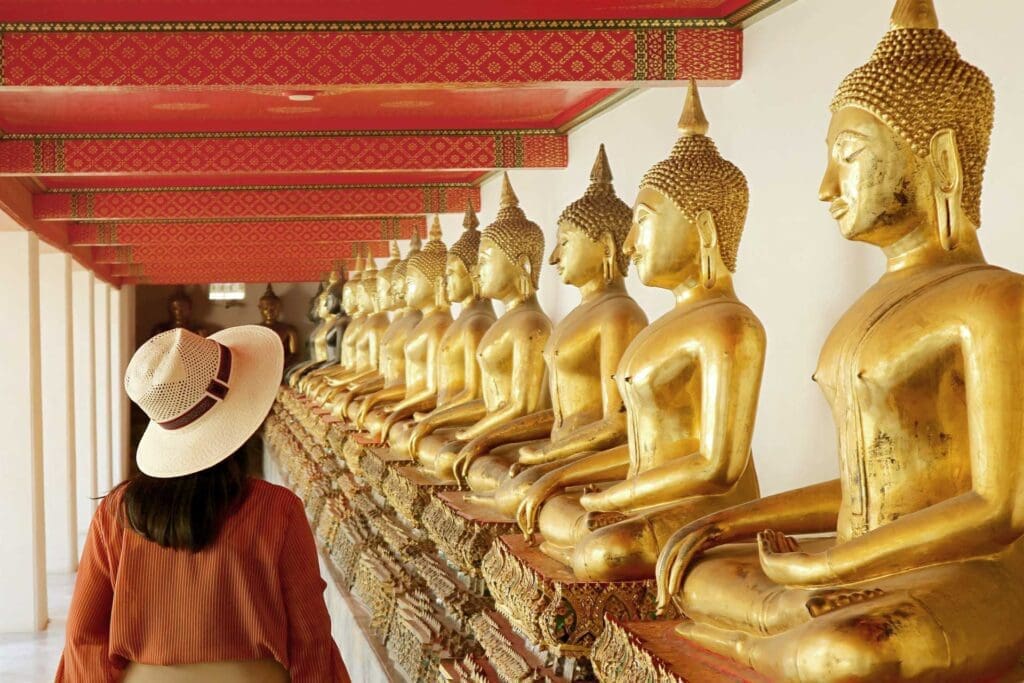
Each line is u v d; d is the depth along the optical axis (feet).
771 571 12.34
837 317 18.28
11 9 21.36
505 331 25.79
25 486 41.50
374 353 44.39
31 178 41.32
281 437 59.93
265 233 56.75
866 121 12.23
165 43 21.90
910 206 12.20
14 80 21.75
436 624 22.12
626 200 27.66
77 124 33.37
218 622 12.70
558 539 17.84
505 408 25.40
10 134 33.76
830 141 12.73
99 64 21.89
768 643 11.87
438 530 23.06
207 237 56.44
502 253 25.99
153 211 45.39
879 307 12.26
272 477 65.87
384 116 32.99
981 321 11.25
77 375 63.87
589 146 31.12
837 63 18.13
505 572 18.94
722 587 13.10
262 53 21.97
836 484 14.29
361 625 28.07
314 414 47.34
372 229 56.75
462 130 33.76
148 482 12.71
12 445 41.22
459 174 45.32
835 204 12.65
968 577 11.14
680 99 23.98
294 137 34.12
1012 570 11.34
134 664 12.91
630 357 17.21
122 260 66.95
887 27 16.74
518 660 17.63
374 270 48.91
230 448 12.87
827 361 12.74
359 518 34.14
